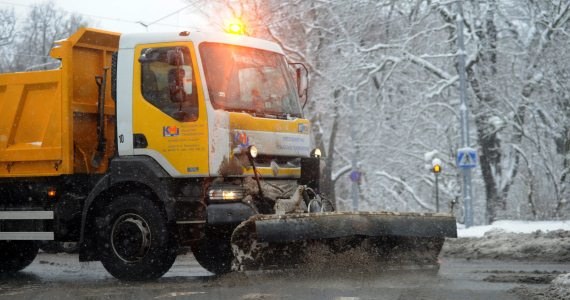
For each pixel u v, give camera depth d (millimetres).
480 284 9023
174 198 9930
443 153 34781
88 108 11023
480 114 33125
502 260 13055
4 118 11438
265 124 10375
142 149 10164
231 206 9641
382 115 35250
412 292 8234
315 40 34750
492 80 33062
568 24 32688
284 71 11203
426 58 33969
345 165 37000
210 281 10094
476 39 33094
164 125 10031
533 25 32875
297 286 8891
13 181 11375
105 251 10320
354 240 9727
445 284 9016
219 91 10023
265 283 9273
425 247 10258
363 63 34344
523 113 32969
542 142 32906
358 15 34375
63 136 10828
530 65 32844
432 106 34094
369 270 9805
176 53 9812
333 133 35438
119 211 10250
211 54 10148
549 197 32594
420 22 34031
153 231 10039
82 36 10961
